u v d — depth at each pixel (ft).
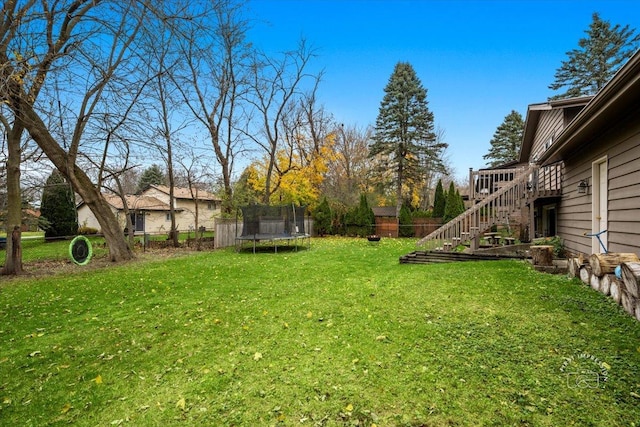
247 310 14.97
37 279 24.30
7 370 9.95
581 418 6.77
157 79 37.22
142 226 82.12
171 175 46.98
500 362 9.09
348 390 8.21
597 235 17.48
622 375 8.13
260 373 9.24
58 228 61.87
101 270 27.61
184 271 25.91
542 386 7.89
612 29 74.18
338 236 65.57
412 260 26.18
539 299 14.10
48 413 7.86
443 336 10.99
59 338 12.34
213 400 8.11
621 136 16.26
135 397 8.40
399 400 7.72
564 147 21.58
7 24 22.08
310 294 17.37
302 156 67.77
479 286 16.75
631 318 11.40
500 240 34.58
